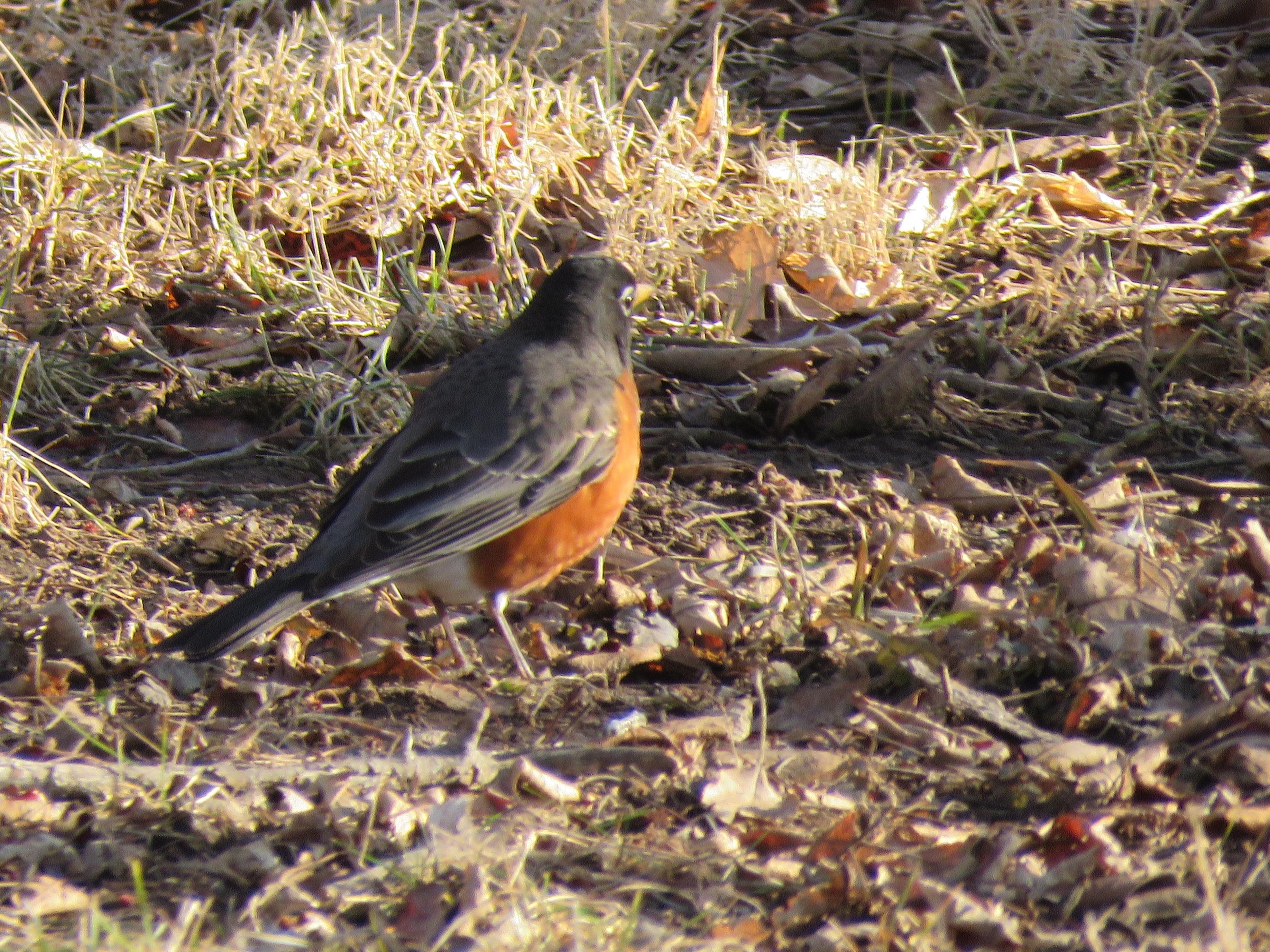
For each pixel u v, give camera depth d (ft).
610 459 28.14
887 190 42.98
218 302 40.75
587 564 30.99
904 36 51.85
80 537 31.89
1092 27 50.52
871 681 26.20
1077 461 33.71
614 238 40.73
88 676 27.32
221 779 23.45
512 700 26.40
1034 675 26.18
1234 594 27.20
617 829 22.50
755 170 44.19
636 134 45.93
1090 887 20.43
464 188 43.70
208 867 21.67
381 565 26.25
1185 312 38.78
